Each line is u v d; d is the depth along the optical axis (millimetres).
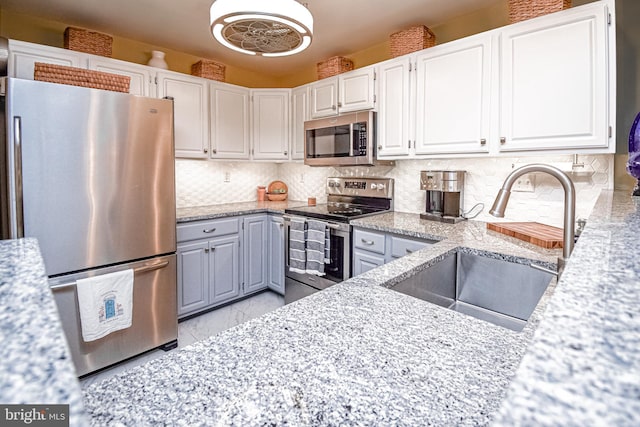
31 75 2125
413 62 2322
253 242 3070
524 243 1647
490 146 1970
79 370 1854
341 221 2447
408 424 434
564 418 189
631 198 1213
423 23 2512
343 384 518
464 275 1560
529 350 259
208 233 2721
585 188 1892
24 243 710
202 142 2957
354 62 3131
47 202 1737
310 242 2613
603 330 281
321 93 2988
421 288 1250
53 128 1738
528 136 1821
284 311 797
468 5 2260
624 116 1773
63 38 2510
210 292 2764
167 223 2205
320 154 2926
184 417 445
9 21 2324
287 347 629
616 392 208
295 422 438
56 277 1781
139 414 450
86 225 1863
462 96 2078
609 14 1570
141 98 2039
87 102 1837
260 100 3324
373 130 2594
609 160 1813
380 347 633
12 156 1636
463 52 2064
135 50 2855
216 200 3424
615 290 360
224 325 2570
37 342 318
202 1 2207
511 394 214
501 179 2211
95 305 1857
